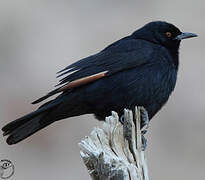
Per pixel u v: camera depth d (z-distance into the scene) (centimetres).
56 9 1861
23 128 1209
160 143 1542
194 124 1580
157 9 1842
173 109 1605
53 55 1736
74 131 1573
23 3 1862
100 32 1792
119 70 1211
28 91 1636
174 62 1281
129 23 1809
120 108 1221
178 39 1304
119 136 1014
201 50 1738
